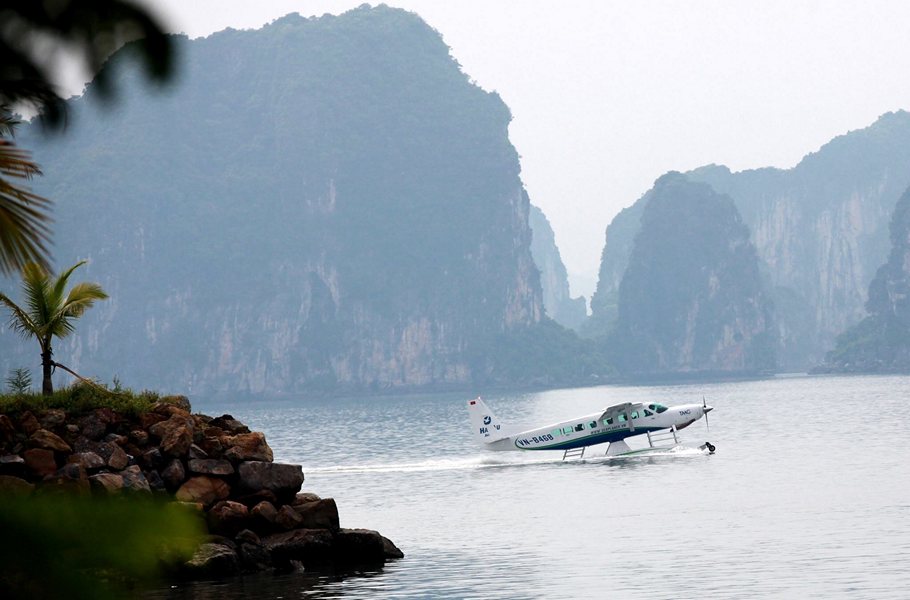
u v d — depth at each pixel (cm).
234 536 10025
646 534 12212
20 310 10688
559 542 11919
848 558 9769
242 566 9750
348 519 14988
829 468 19500
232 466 10450
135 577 1541
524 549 11469
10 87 1330
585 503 15750
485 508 15750
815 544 10750
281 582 9244
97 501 1580
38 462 9456
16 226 1812
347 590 8900
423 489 18950
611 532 12562
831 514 13100
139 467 10025
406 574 9738
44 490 1731
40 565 1471
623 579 9281
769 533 11731
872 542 10662
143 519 1573
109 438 10169
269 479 10406
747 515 13412
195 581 9350
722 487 16912
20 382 10969
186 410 11525
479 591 8831
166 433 10394
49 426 10000
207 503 10119
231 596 8562
